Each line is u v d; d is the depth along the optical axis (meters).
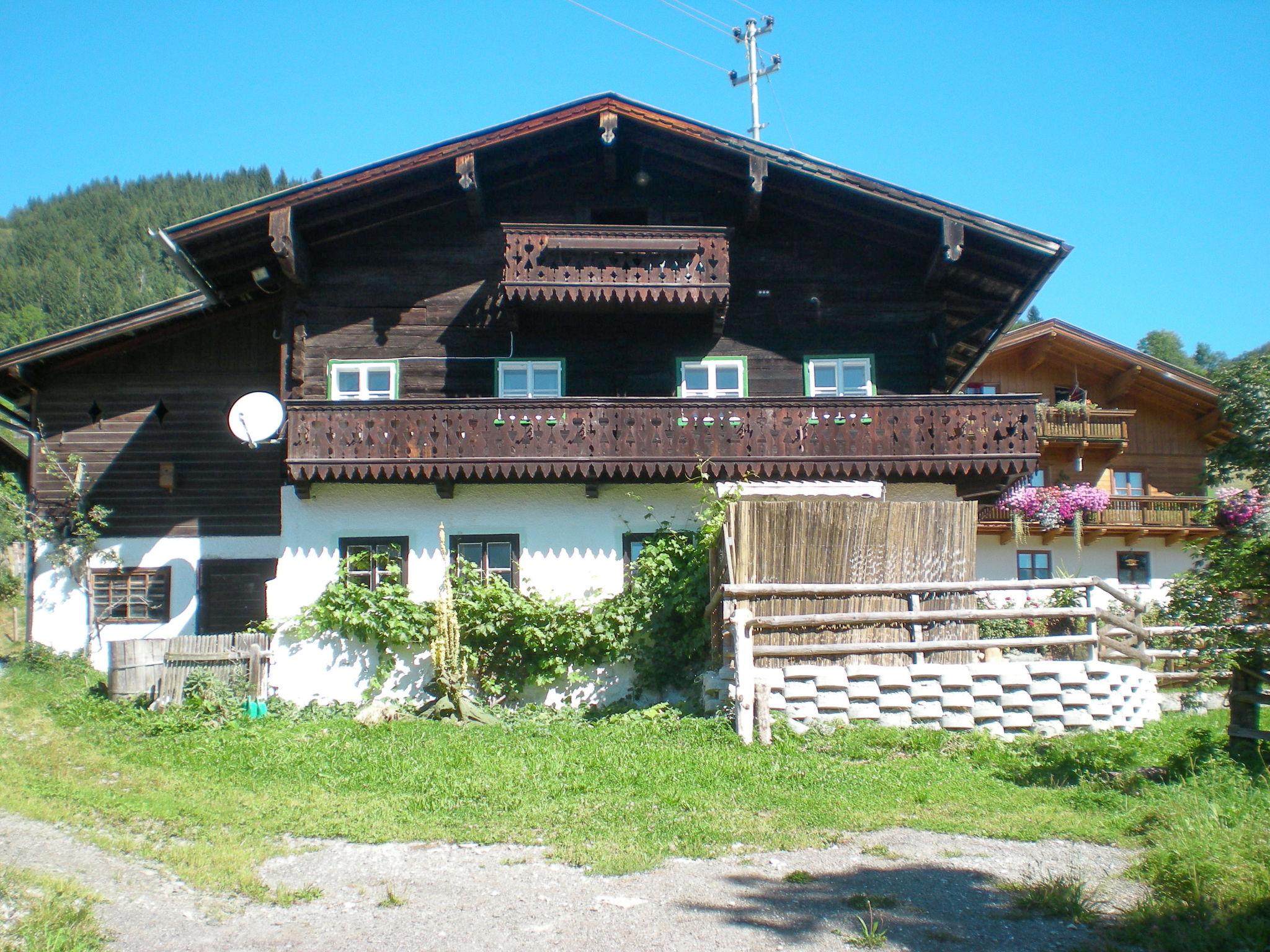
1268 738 10.55
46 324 95.44
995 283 19.95
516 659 17.38
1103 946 6.56
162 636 20.45
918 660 14.71
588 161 20.00
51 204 136.88
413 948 6.88
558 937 7.03
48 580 20.42
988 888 7.80
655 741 13.22
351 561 17.67
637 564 17.70
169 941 6.94
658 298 18.47
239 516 20.86
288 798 10.98
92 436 20.95
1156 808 9.47
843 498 17.62
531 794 10.98
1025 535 29.75
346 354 19.22
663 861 8.72
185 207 137.25
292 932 7.19
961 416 18.16
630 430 17.86
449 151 18.42
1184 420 32.34
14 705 15.68
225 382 21.22
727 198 20.06
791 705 13.83
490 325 19.45
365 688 17.39
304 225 18.77
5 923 6.84
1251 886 7.10
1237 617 10.62
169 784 11.48
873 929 6.88
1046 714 14.09
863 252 20.02
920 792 10.74
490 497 18.11
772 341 19.72
